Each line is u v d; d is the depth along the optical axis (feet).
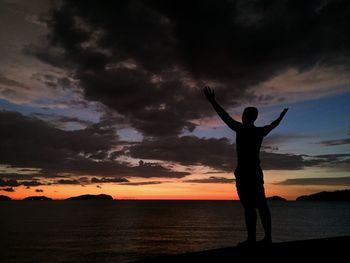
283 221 390.42
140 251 170.40
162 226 322.96
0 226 315.37
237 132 16.63
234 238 224.33
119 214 562.66
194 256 13.76
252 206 16.01
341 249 14.76
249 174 16.10
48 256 156.66
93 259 148.77
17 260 146.82
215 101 16.42
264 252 14.29
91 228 298.56
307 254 13.94
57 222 373.40
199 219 440.04
